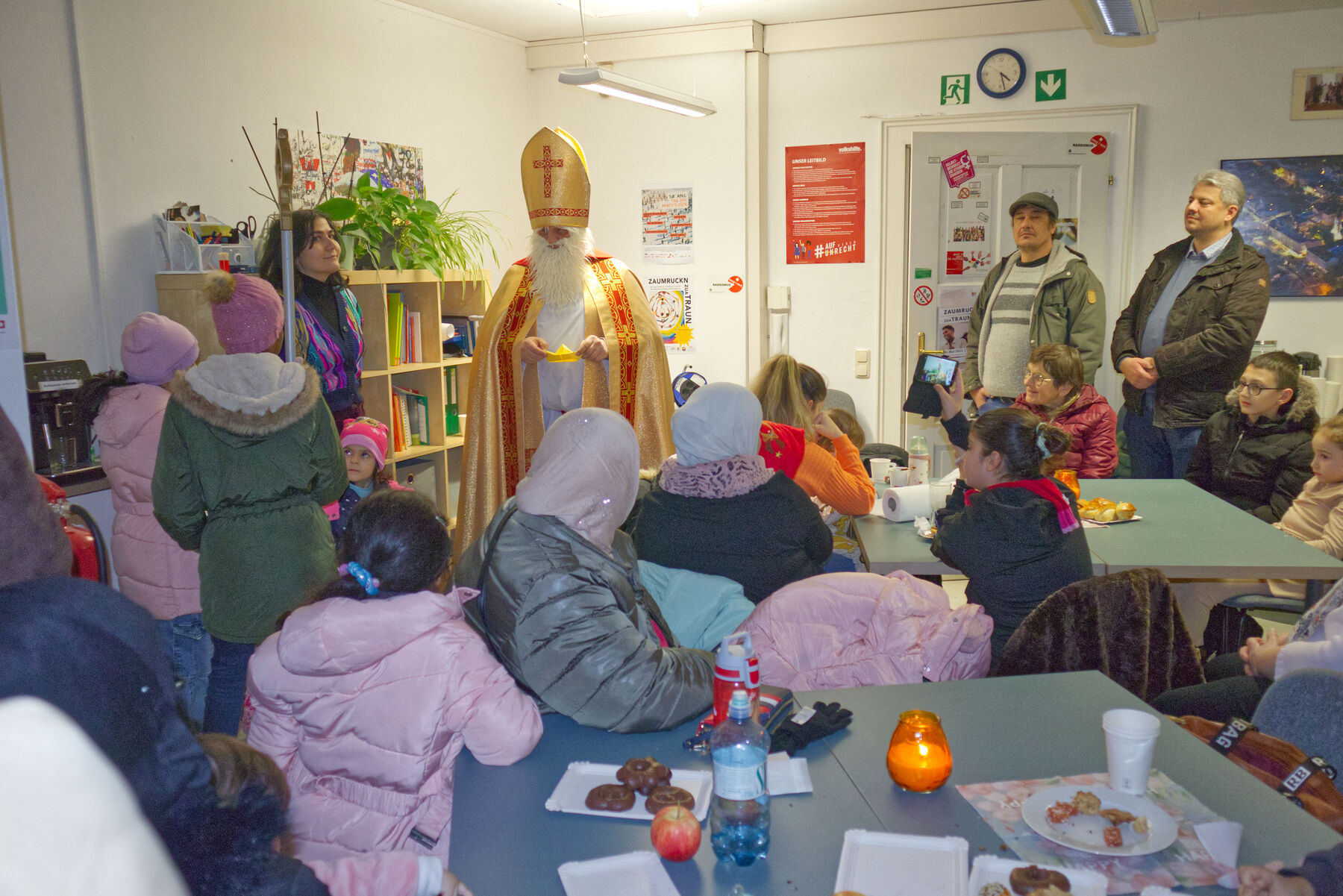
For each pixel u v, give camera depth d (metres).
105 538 3.23
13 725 0.44
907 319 5.29
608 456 1.55
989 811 1.21
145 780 0.60
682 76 5.48
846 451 2.82
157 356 2.50
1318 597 2.48
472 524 3.54
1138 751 1.20
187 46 3.52
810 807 1.23
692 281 5.70
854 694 1.57
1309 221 4.85
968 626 1.80
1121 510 2.85
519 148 5.72
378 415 4.02
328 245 3.18
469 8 4.84
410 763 1.34
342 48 4.29
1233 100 4.86
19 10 2.93
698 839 1.12
